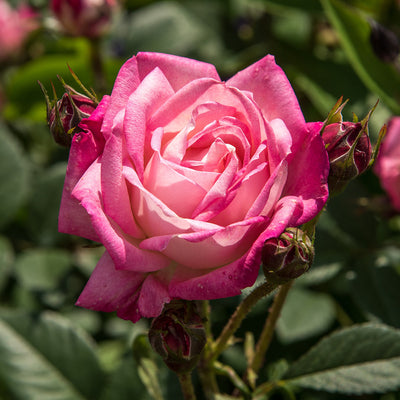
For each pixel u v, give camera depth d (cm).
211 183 28
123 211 28
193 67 30
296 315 43
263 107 30
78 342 39
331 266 41
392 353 35
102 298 29
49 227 45
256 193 29
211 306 40
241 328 44
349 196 42
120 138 29
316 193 28
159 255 29
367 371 35
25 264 48
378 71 43
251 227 28
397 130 41
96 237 30
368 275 40
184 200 28
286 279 29
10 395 38
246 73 30
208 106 29
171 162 29
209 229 28
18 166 44
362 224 41
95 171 29
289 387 35
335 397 42
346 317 45
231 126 29
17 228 46
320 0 47
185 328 30
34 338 39
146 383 35
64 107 31
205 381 34
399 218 45
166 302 28
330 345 35
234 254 29
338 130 31
